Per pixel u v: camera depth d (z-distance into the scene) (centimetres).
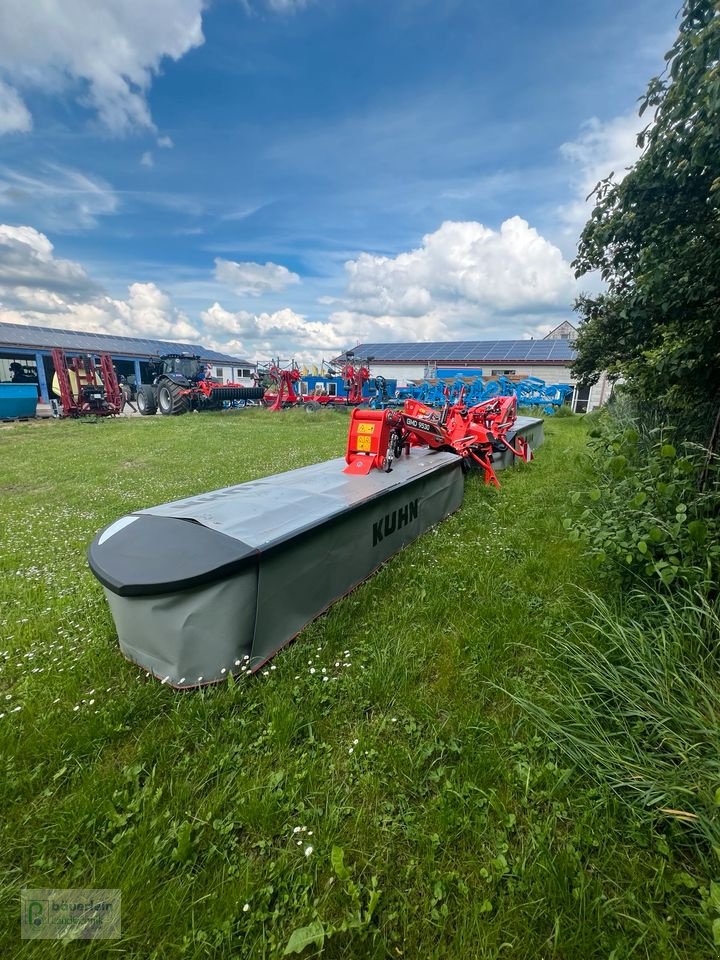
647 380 304
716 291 213
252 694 189
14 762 154
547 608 249
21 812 139
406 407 508
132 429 1141
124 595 182
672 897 115
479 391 1670
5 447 855
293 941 104
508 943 106
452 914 113
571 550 328
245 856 127
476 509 449
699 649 177
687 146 201
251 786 147
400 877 122
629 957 103
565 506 433
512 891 116
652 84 201
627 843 129
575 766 151
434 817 136
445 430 477
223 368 3088
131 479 591
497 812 138
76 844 130
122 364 2641
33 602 265
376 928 110
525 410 1631
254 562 197
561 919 109
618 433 249
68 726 169
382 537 310
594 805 137
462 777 150
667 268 216
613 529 231
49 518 432
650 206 234
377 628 235
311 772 152
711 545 196
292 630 227
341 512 254
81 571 310
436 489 399
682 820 128
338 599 264
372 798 143
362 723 173
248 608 198
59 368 1391
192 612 186
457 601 260
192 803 142
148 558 194
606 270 295
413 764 154
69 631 232
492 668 201
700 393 278
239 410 1642
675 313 237
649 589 223
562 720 168
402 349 2855
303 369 1906
